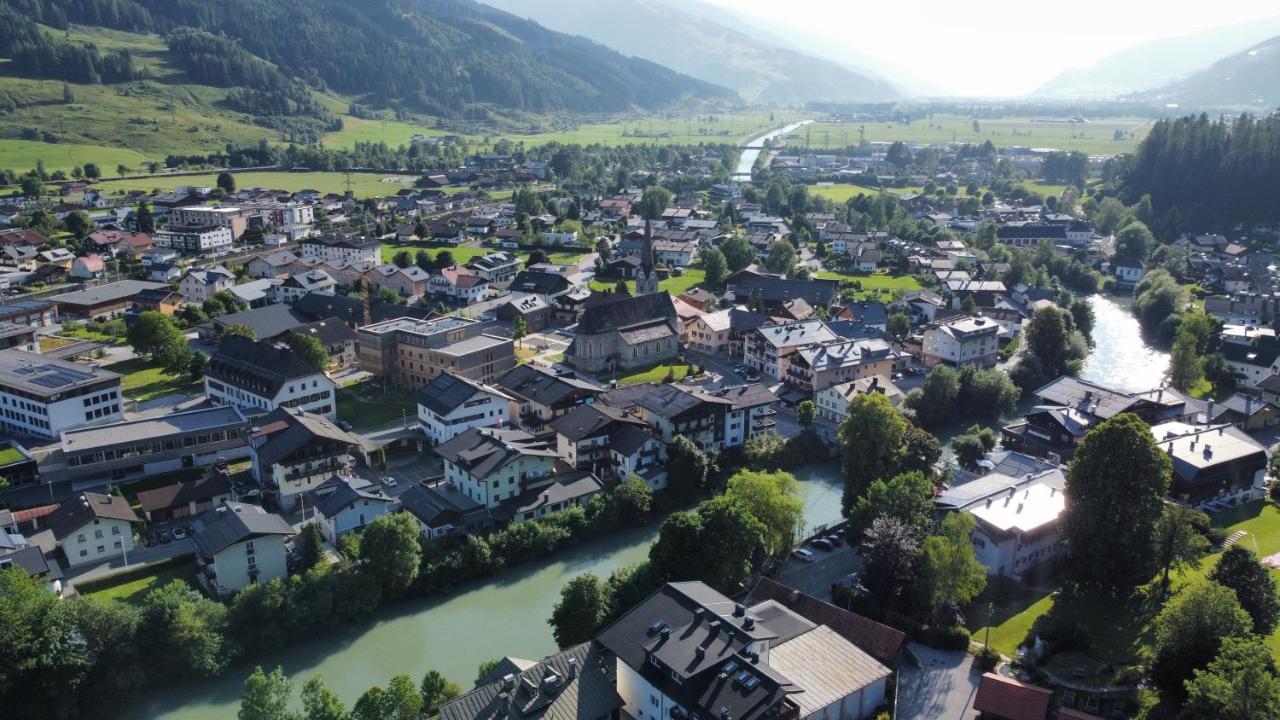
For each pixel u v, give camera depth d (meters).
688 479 139.12
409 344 183.00
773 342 195.38
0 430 157.50
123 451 138.25
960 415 174.00
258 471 137.62
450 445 137.12
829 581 115.25
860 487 131.50
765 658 85.69
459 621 109.50
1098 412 150.38
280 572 111.31
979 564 101.44
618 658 87.19
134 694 92.75
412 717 80.75
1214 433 142.75
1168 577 112.56
